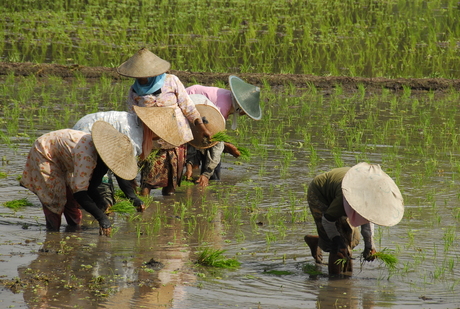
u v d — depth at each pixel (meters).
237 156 37.59
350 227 23.56
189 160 35.88
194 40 78.69
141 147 29.19
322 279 22.86
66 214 28.17
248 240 27.02
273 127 48.03
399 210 20.94
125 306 20.14
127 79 64.38
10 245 25.47
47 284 21.67
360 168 21.77
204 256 24.20
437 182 35.31
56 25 85.06
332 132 46.44
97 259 24.30
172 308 20.08
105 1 106.12
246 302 20.69
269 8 99.25
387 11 98.06
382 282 22.61
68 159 26.53
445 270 23.66
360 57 72.44
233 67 68.00
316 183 23.41
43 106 52.59
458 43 79.25
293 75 63.88
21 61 68.31
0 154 38.84
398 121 49.91
